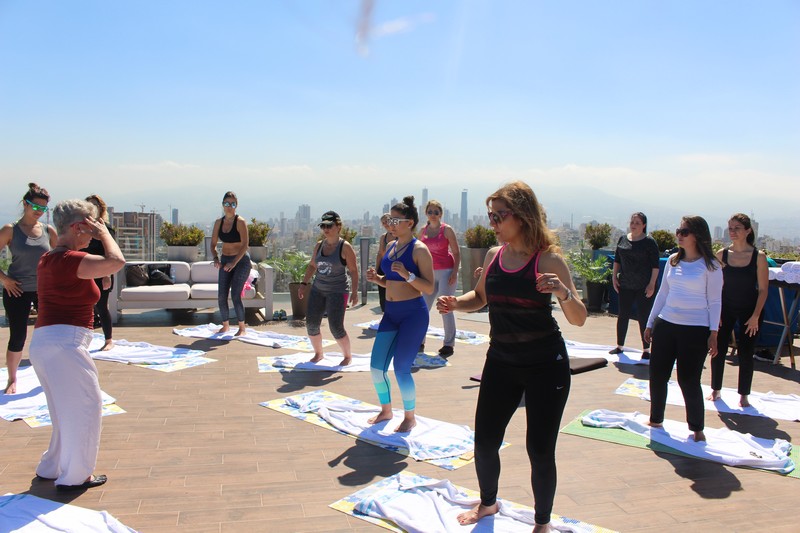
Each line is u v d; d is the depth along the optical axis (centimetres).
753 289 531
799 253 1007
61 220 346
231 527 310
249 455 409
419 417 489
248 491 353
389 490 353
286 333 863
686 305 449
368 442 438
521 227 283
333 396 550
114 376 609
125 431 450
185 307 930
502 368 292
